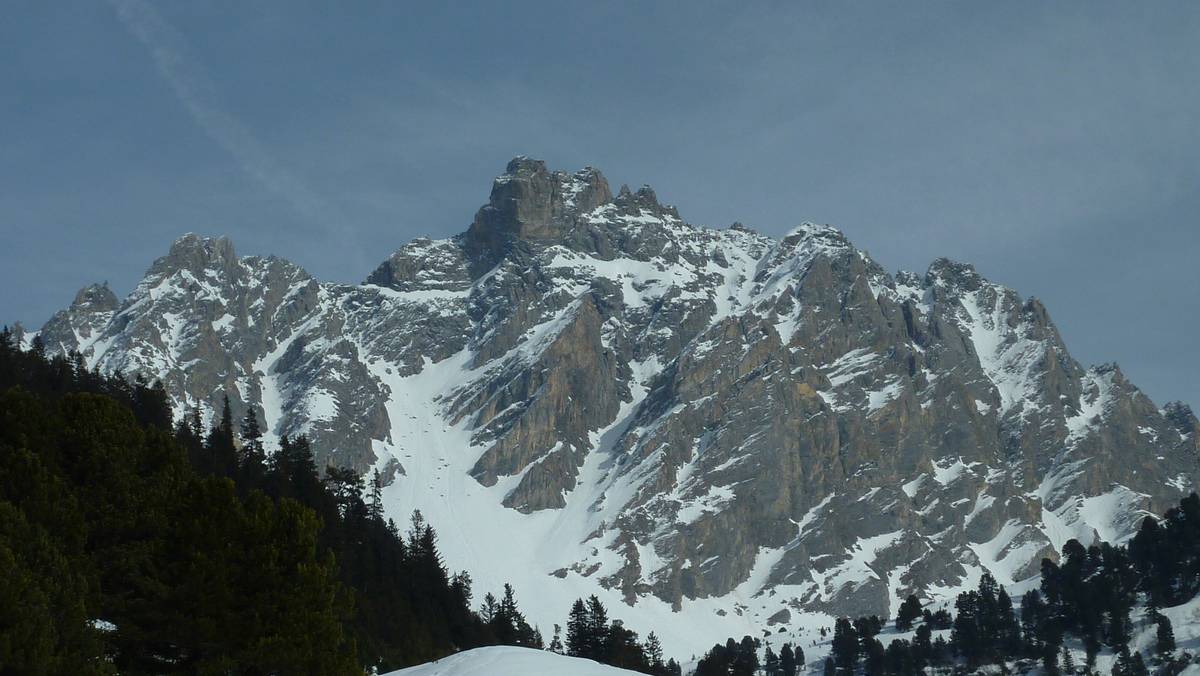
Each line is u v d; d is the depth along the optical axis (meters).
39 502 90.56
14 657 71.25
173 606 83.81
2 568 74.06
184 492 89.12
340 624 88.38
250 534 87.06
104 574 89.50
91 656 78.00
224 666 81.94
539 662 87.75
